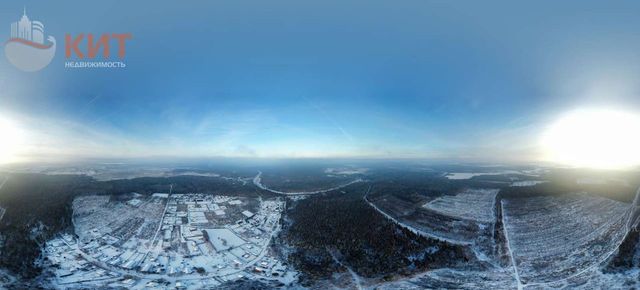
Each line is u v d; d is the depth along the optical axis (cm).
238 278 8469
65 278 8200
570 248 9538
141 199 14225
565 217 11506
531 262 9125
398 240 10294
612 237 9594
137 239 10594
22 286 7694
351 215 12238
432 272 8838
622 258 8531
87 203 12988
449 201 14162
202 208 13688
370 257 9562
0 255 8719
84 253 9556
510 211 12625
